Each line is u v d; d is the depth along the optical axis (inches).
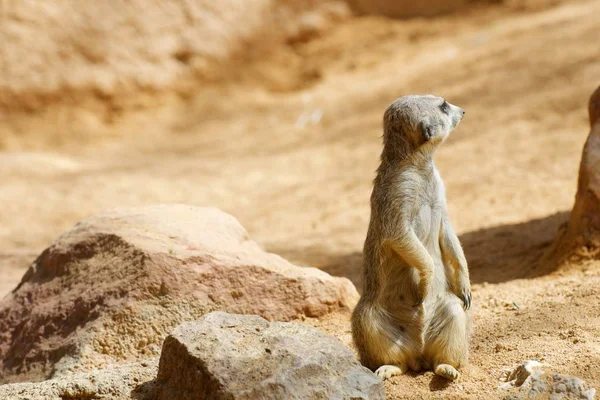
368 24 1219.9
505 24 1128.2
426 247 246.1
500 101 807.1
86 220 337.7
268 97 1096.8
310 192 684.1
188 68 1104.8
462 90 871.1
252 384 205.6
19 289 326.6
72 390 238.1
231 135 956.6
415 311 244.1
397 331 243.4
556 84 805.9
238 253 314.2
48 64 1019.9
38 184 769.6
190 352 215.2
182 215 336.8
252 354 214.4
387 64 1096.8
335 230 566.9
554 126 706.2
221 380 206.2
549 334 263.4
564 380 219.6
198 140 963.3
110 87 1045.2
